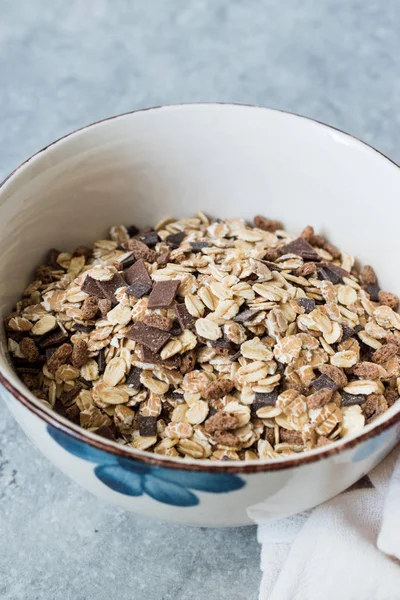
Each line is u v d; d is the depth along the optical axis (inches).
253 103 21.6
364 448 12.9
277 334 14.6
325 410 14.1
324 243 16.8
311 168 16.6
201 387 14.3
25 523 15.3
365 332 15.2
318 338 14.9
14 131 20.8
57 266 16.2
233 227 16.8
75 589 14.6
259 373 14.3
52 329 15.0
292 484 12.8
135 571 14.8
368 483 14.9
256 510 13.4
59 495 15.6
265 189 17.1
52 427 12.7
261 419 14.2
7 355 14.7
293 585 14.1
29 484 15.7
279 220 17.3
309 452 12.6
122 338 14.7
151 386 14.4
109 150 16.3
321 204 16.8
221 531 15.2
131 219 17.2
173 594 14.6
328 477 13.1
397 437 13.5
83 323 15.0
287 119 16.4
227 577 14.8
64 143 15.8
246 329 14.7
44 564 14.9
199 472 12.4
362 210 16.3
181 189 17.2
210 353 14.5
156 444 14.2
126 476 12.9
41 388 14.8
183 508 13.2
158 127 16.5
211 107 16.5
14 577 14.8
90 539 15.1
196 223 17.2
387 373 14.8
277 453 14.0
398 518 14.1
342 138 16.1
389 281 16.2
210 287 15.0
